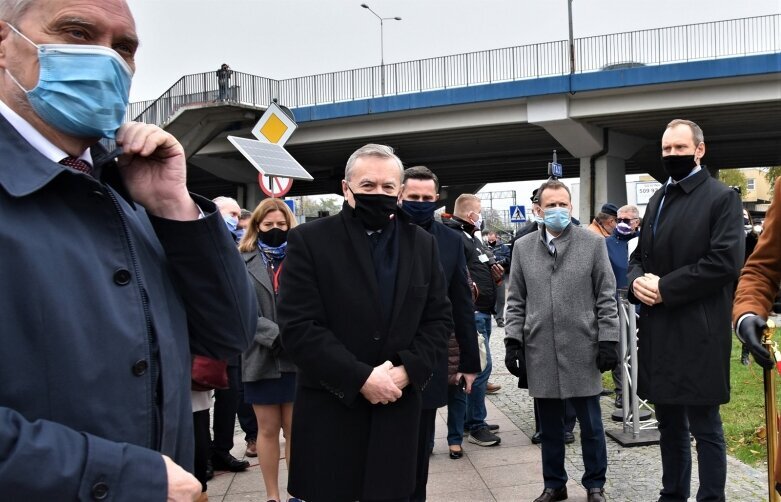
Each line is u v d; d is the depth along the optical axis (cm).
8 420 116
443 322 292
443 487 452
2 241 125
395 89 2497
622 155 2745
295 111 2648
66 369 128
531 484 455
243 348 179
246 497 445
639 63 2166
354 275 273
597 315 418
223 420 502
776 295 254
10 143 135
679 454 366
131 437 138
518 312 445
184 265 168
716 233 336
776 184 249
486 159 3172
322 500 266
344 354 260
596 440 406
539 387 413
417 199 412
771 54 1962
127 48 153
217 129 2678
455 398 514
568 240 425
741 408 639
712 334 340
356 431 267
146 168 165
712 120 2370
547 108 2309
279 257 435
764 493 421
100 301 136
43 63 138
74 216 139
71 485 118
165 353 151
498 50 2331
